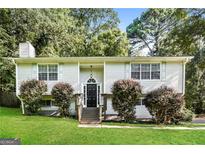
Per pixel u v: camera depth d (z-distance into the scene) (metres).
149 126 15.90
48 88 20.03
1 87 26.14
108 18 37.81
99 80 21.12
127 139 12.09
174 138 12.48
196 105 26.66
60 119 17.20
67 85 18.94
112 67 19.81
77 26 35.53
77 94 19.02
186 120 19.36
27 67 20.16
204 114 25.83
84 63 20.23
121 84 17.62
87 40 36.03
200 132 13.91
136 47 42.72
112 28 35.66
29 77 20.08
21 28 27.16
